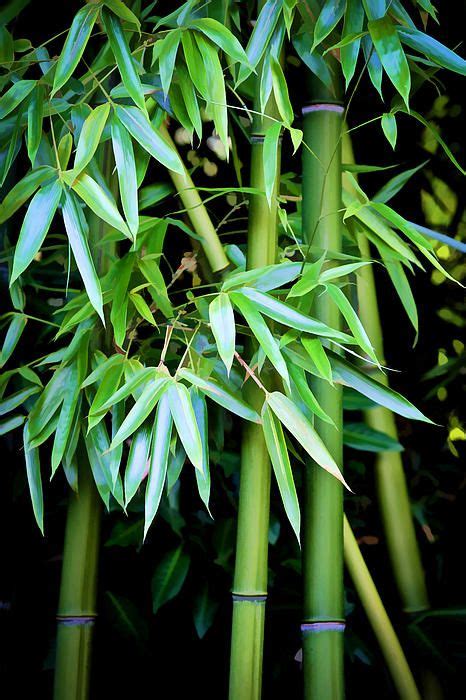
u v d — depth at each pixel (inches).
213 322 60.9
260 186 66.6
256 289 62.6
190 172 75.5
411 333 90.8
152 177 85.8
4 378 68.9
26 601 83.1
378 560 86.0
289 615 82.4
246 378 65.1
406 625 75.7
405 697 72.4
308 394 63.4
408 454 89.2
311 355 62.4
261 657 65.1
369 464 87.3
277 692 82.7
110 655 84.2
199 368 65.5
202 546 80.4
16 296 69.4
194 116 63.9
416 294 91.0
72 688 67.5
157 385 61.5
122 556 84.5
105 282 65.9
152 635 84.4
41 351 82.5
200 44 63.1
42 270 81.7
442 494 88.7
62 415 65.6
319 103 67.7
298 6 66.1
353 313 62.1
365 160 91.0
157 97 66.0
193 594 80.1
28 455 66.6
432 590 85.7
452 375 88.2
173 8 83.8
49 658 80.1
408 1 83.1
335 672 65.1
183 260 76.4
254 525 65.4
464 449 89.7
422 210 91.3
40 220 61.6
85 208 70.1
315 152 67.5
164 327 73.9
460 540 86.8
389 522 76.4
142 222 67.4
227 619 83.1
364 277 77.0
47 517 84.5
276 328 66.9
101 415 62.6
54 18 82.7
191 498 84.4
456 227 90.9
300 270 63.5
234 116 73.0
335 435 66.2
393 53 61.3
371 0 63.1
